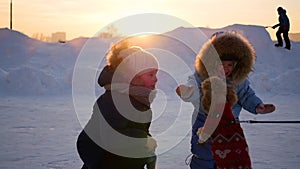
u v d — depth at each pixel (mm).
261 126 9477
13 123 9766
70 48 23266
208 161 4094
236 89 4008
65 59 21984
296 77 17719
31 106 12938
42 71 17719
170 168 5969
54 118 10547
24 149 7152
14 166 6074
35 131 8797
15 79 17203
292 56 21703
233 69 3979
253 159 6480
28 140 7898
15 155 6723
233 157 3701
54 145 7488
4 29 25234
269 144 7602
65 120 10266
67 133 8617
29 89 16969
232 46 3920
